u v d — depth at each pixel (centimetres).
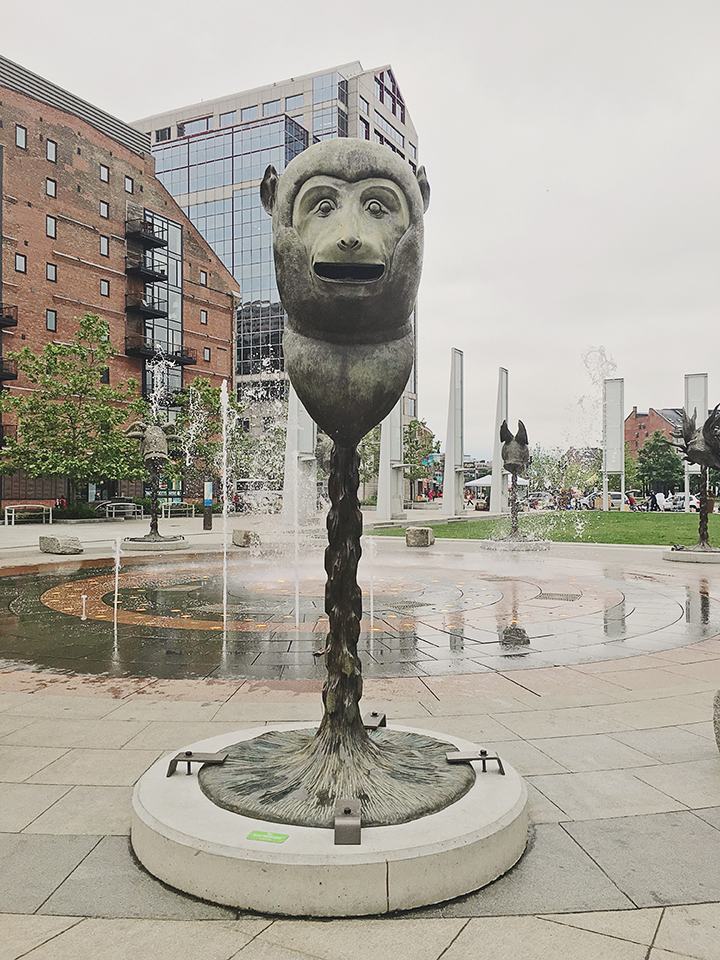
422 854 275
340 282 298
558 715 530
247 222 7812
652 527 2741
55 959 245
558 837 336
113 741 471
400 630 884
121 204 4862
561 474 6197
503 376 4369
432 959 246
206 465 4872
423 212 321
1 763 431
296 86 8381
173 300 5406
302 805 309
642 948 252
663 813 363
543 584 1316
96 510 4031
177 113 9050
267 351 7719
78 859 315
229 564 1644
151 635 843
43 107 4284
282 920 269
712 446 1689
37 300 4238
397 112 9506
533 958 246
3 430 3906
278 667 687
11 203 4084
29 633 855
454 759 363
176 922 267
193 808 316
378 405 331
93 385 3691
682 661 716
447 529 2883
